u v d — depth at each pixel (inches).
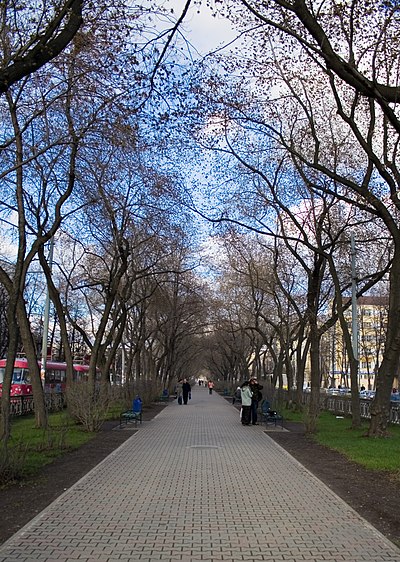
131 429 821.9
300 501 340.2
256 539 258.4
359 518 297.7
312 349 891.4
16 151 596.1
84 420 761.0
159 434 751.1
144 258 1264.8
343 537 262.2
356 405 820.0
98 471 443.8
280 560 228.7
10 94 584.4
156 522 287.0
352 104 669.9
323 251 868.0
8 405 467.5
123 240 992.9
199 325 2066.9
